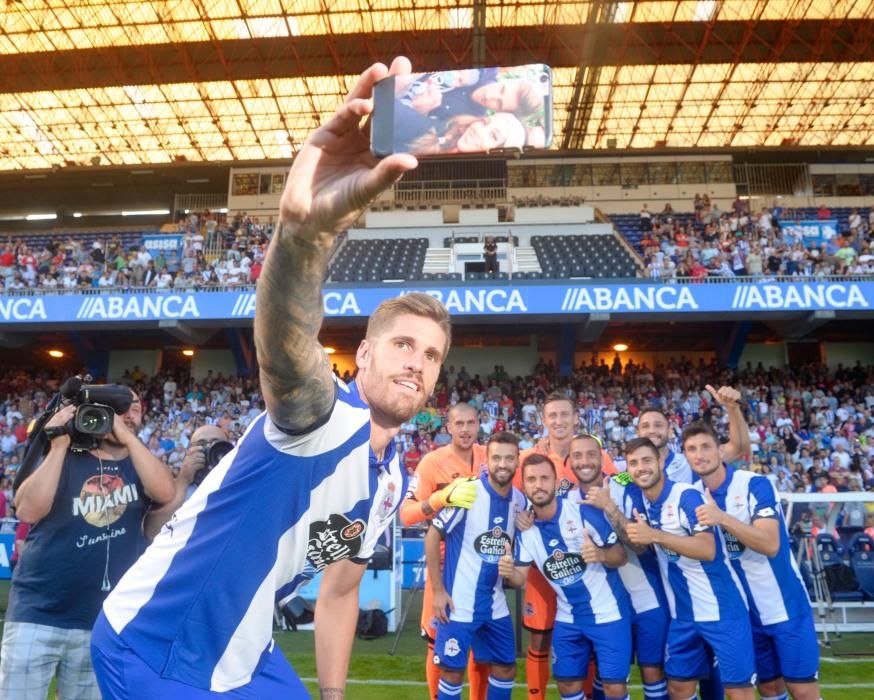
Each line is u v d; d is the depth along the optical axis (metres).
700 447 3.58
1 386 17.52
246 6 18.66
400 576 7.17
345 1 18.58
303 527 1.26
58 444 2.37
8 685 2.28
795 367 17.41
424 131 0.88
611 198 23.73
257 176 24.58
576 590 3.50
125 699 1.23
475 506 3.74
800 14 19.02
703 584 3.28
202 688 1.23
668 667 3.42
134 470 2.55
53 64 20.56
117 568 2.46
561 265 17.80
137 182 25.55
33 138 24.08
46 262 18.50
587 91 21.91
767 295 13.57
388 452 1.43
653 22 19.23
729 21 19.31
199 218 23.11
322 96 21.95
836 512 6.91
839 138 24.50
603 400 15.34
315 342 1.04
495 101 0.88
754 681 3.20
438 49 20.50
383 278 17.17
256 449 1.21
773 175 24.59
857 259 16.67
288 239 0.92
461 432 4.32
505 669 3.75
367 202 0.86
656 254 17.25
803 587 3.53
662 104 22.56
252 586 1.25
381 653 5.80
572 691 3.52
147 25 19.31
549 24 19.38
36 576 2.36
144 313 14.33
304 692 1.36
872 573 6.61
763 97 22.16
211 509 1.25
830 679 4.99
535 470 3.56
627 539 3.43
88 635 2.40
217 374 18.56
